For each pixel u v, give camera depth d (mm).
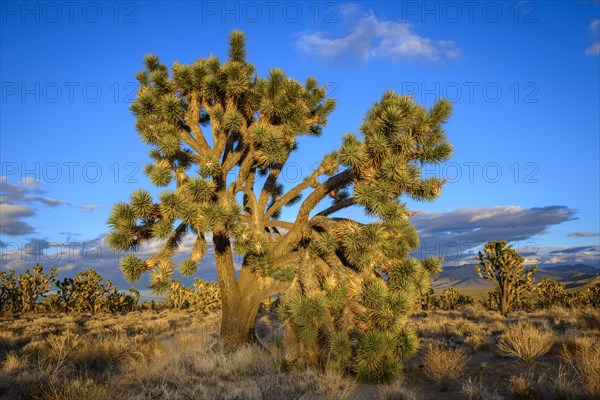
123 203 9320
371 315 8242
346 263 10031
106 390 6613
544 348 9305
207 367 8562
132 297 33219
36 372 7426
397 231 9641
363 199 8617
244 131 11562
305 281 9305
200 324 20266
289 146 12000
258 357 9242
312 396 6793
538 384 6742
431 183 8836
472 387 6766
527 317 19734
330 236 9062
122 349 10352
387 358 7855
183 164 11164
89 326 19406
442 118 9031
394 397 6520
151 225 9453
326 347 8500
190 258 10305
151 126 10383
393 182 8656
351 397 6844
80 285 30484
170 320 23250
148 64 12148
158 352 10406
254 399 6508
